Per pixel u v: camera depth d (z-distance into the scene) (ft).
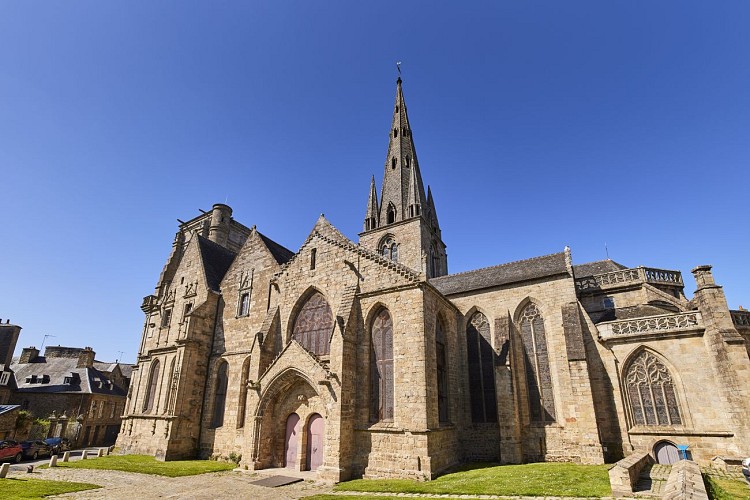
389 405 80.02
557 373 90.94
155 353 123.54
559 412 88.63
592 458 78.28
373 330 87.66
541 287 98.53
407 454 73.31
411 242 167.32
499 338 94.12
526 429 89.25
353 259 94.32
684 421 79.00
